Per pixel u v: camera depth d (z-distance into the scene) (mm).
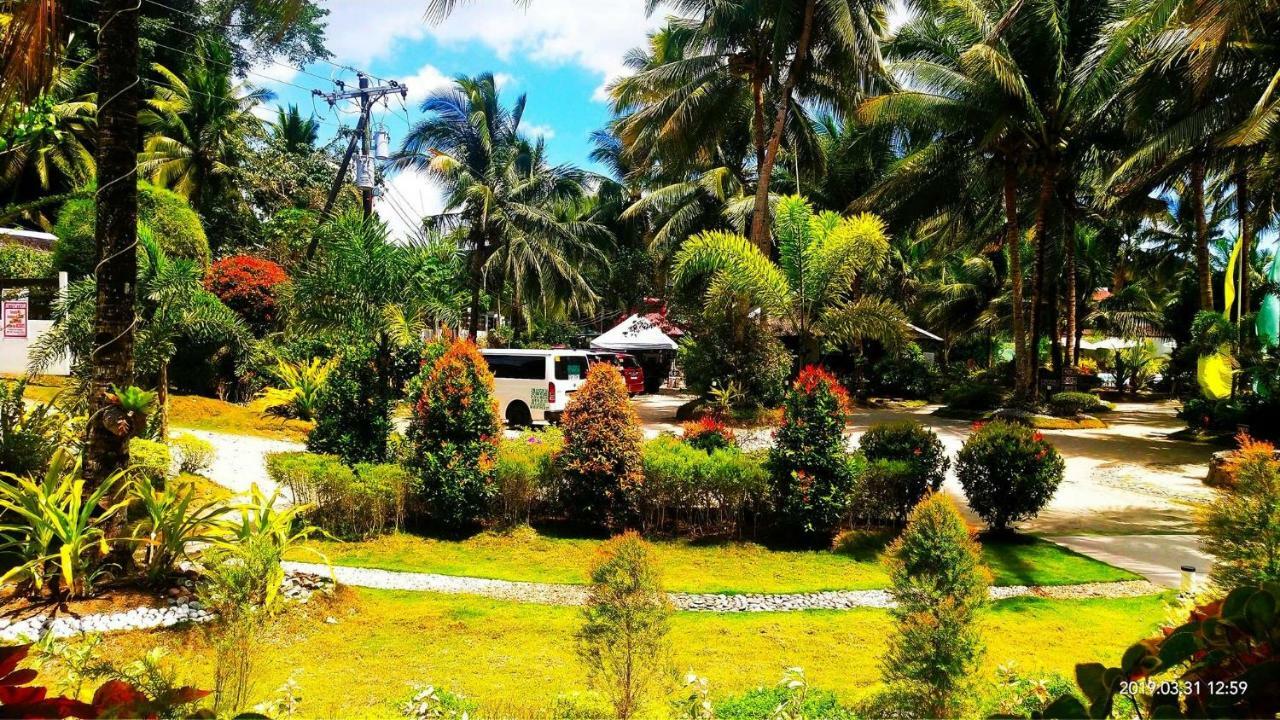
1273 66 13430
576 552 7340
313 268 10539
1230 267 18156
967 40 18969
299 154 32438
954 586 3693
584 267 33781
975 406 22703
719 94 20219
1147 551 7715
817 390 7824
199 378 14750
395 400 9375
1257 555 3229
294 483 7672
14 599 4996
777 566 7023
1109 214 25484
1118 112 17781
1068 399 20750
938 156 19750
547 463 8203
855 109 19938
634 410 8242
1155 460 14289
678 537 7832
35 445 6480
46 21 4797
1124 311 33750
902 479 8000
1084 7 18234
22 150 20188
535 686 4297
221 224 27422
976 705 3490
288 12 6508
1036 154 19703
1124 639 5293
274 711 3422
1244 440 4520
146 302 8977
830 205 27375
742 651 4988
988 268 34438
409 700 3756
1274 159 14617
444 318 10945
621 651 3783
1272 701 1080
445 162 25438
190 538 5570
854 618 5711
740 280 14789
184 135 26031
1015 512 8086
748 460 8312
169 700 1204
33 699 1113
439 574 6617
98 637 4531
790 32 18219
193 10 24734
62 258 14656
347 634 5102
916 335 30266
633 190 34594
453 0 6512
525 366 16781
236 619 4176
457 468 7762
